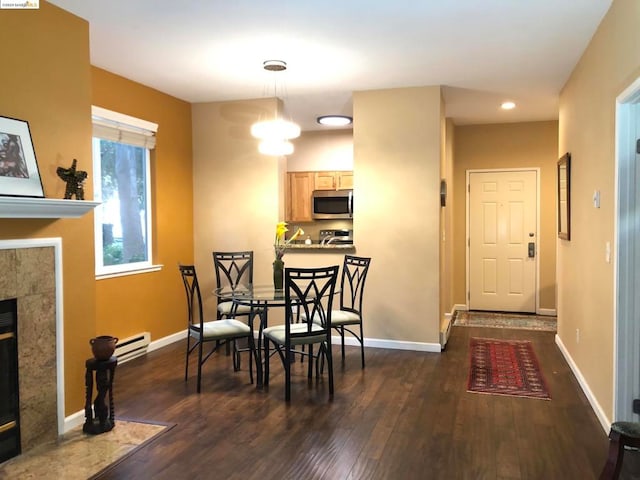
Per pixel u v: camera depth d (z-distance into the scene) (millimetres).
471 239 7395
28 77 2943
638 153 2869
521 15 3340
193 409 3582
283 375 4375
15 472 2701
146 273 5047
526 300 7238
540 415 3480
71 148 3254
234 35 3674
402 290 5262
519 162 7145
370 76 4742
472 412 3533
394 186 5242
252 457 2863
